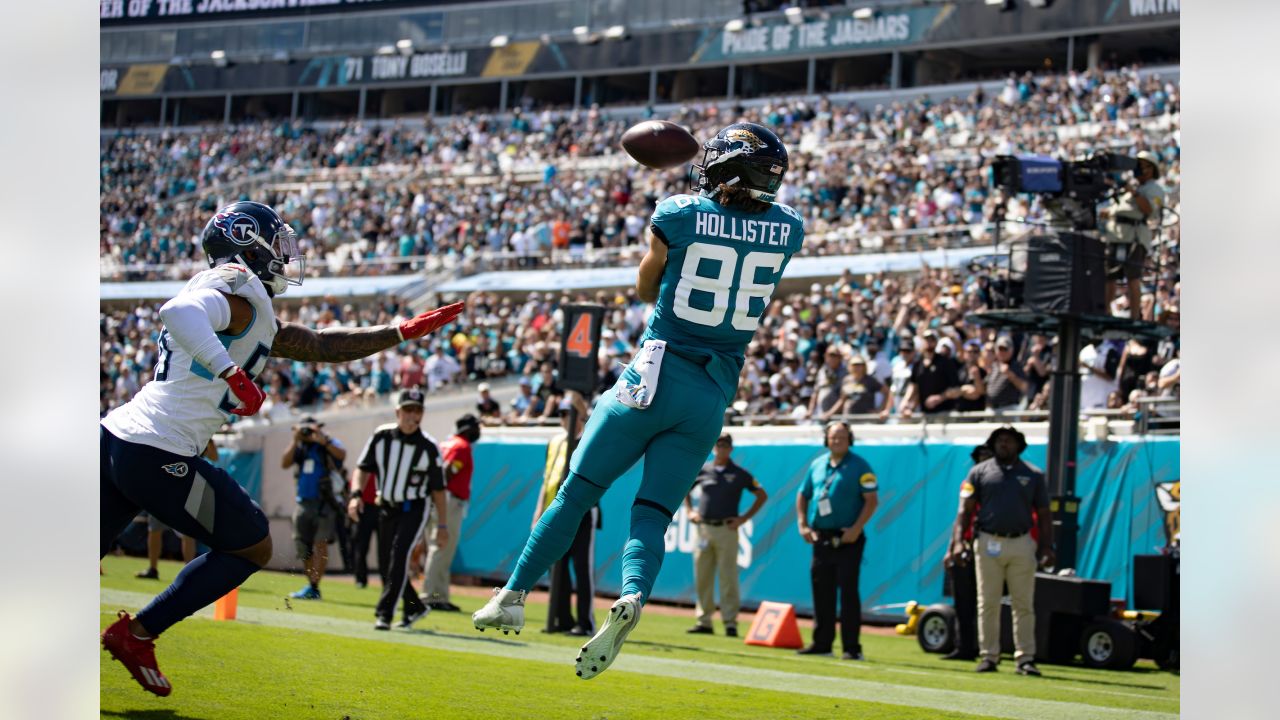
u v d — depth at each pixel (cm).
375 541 1695
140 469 436
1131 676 855
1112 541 1147
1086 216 1066
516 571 429
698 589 1095
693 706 547
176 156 3853
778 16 3322
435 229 2841
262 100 4181
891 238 2125
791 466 1332
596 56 3566
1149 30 2934
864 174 2422
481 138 3456
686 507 1405
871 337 1575
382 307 2475
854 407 1353
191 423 440
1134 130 2314
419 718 478
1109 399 1255
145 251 3306
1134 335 1112
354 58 3891
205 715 459
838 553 923
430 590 1135
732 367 429
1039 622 941
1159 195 1115
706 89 3684
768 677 709
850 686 684
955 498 1220
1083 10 2948
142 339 2708
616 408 418
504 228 2727
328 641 725
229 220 458
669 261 422
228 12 4041
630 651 848
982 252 1922
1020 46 3203
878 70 3456
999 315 1059
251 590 1156
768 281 428
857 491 919
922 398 1302
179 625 743
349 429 1877
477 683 586
